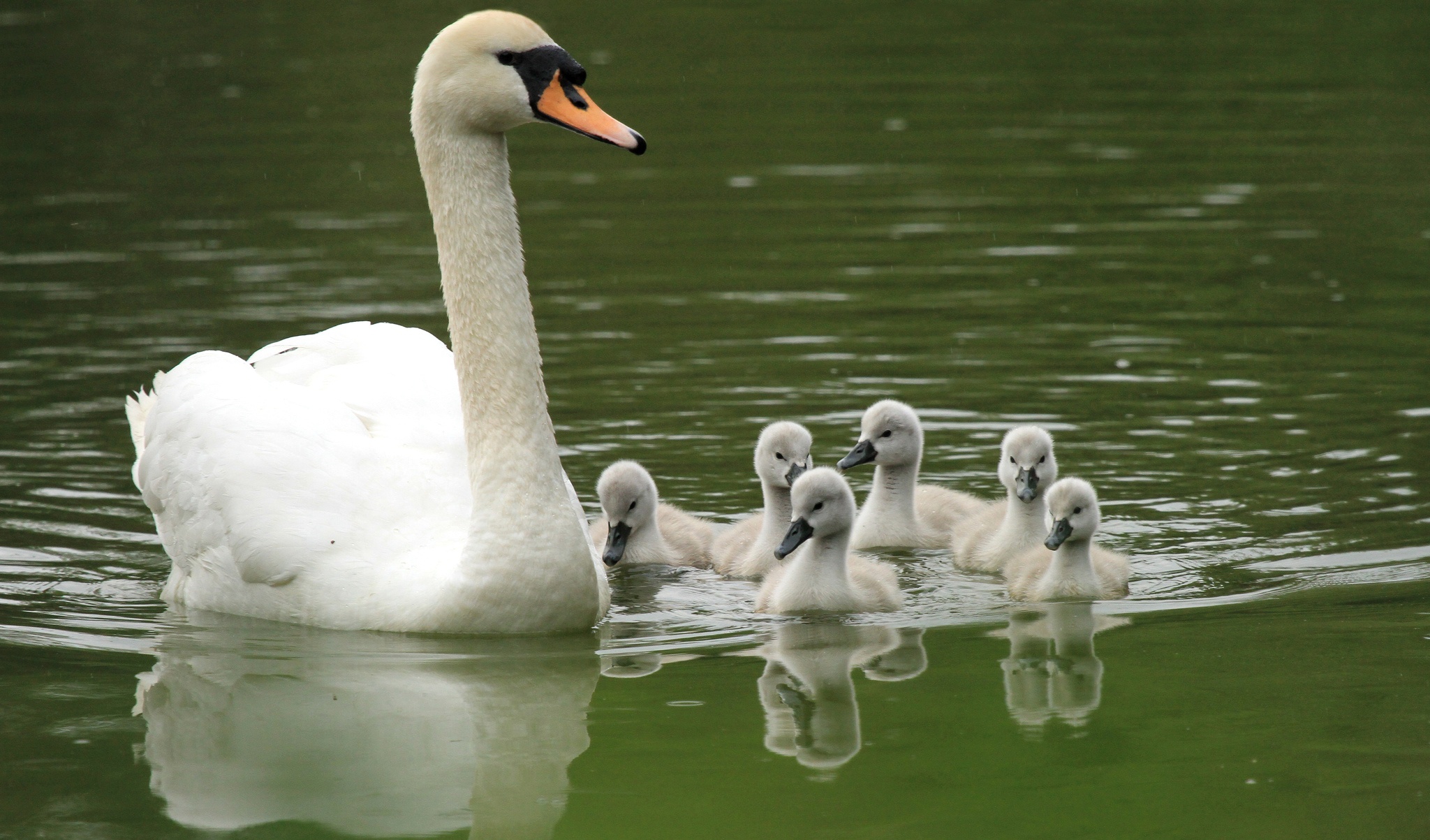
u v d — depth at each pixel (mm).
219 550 12672
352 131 33094
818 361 19875
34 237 25891
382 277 23578
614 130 11578
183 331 20797
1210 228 25750
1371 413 17406
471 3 44688
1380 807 8984
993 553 14633
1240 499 15109
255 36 41469
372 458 12789
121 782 9719
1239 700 10602
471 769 9844
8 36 40875
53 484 15938
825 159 31156
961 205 27688
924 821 8930
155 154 31438
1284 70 36969
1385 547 13719
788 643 12258
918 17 43250
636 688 11172
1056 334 20734
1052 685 11031
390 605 12086
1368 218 25984
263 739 10328
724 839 8742
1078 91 35656
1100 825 8836
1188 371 19141
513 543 11828
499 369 11914
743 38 41344
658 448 17219
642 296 22953
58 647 12016
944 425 17688
